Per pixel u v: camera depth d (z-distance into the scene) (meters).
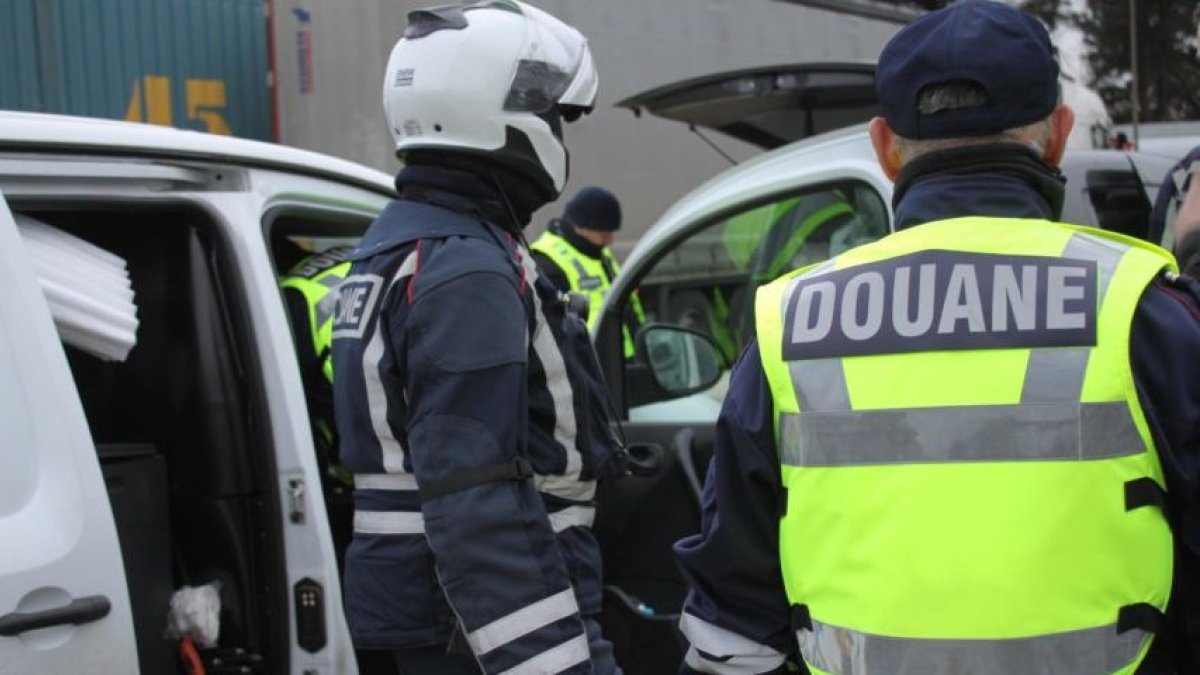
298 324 2.59
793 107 4.88
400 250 1.89
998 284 1.37
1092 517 1.29
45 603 1.77
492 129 1.93
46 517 1.80
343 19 6.66
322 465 2.57
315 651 2.27
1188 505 1.31
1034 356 1.33
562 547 1.97
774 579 1.51
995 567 1.29
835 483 1.39
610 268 5.86
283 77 7.00
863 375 1.39
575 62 2.06
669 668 2.99
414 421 1.77
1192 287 1.36
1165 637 1.36
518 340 1.80
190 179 2.34
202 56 7.26
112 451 2.24
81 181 2.13
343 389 1.95
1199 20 2.87
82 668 1.80
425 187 1.95
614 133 7.13
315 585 2.27
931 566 1.31
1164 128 4.86
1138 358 1.31
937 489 1.33
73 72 6.86
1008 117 1.42
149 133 2.25
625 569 3.12
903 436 1.35
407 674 1.95
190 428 2.35
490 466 1.73
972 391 1.33
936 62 1.42
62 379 1.86
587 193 5.67
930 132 1.45
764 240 3.12
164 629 2.27
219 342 2.35
